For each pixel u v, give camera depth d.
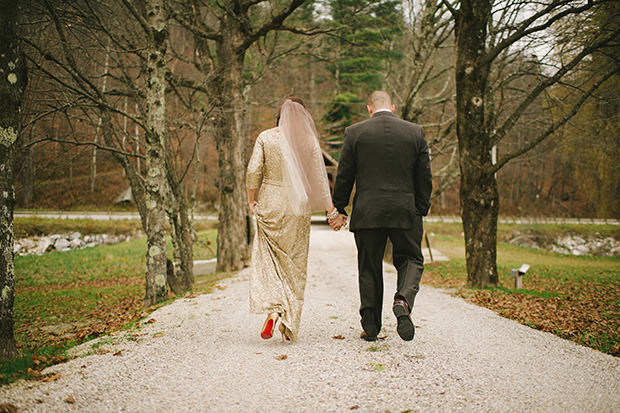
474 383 3.07
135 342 4.20
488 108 10.73
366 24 15.13
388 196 3.73
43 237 30.11
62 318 8.70
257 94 20.28
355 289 8.00
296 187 3.84
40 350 4.56
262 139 3.91
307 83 28.12
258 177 3.83
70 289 14.78
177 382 3.04
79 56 9.10
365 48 17.12
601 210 31.12
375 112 3.95
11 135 3.87
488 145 9.80
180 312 5.84
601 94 11.31
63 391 2.83
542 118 12.75
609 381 3.18
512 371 3.37
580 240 35.75
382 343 4.02
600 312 6.59
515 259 23.09
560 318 5.99
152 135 7.65
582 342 4.56
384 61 19.17
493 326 5.14
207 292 8.11
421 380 3.10
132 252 24.69
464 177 9.87
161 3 7.75
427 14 14.68
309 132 3.95
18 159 8.96
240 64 13.82
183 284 9.12
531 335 4.66
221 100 12.60
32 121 7.18
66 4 8.27
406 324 3.39
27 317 9.18
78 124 11.07
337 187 3.96
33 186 9.47
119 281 16.77
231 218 14.14
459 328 4.94
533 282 12.58
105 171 47.31
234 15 12.27
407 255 3.87
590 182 30.14
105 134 9.76
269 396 2.78
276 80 21.92
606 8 9.26
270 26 12.54
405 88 17.81
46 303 11.30
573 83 11.49
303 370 3.25
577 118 13.64
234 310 5.88
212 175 47.12
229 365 3.39
